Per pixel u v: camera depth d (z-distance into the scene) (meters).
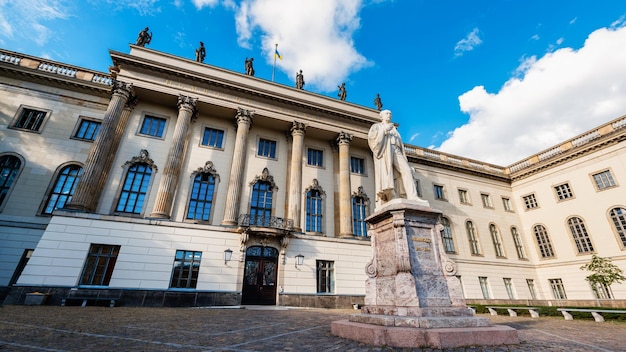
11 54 24.16
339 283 23.08
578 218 31.22
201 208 23.66
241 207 24.67
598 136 30.58
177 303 18.38
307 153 30.09
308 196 27.77
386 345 5.66
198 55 28.30
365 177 31.20
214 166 25.31
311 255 23.17
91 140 24.06
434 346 5.46
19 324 8.16
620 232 27.89
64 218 18.06
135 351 5.44
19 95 23.62
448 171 36.53
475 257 32.62
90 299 16.55
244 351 5.52
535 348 5.75
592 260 26.81
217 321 10.55
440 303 6.76
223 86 26.20
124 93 23.19
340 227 26.56
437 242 7.57
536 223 35.28
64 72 25.28
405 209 7.43
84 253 17.73
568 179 32.69
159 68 24.38
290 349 5.69
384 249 7.74
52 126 23.55
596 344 6.67
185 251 19.97
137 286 18.06
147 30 27.23
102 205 21.11
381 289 7.38
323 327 9.05
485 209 36.12
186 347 5.88
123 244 18.67
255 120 27.88
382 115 9.56
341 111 29.62
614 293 27.27
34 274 16.42
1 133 22.17
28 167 21.95
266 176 26.39
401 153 9.05
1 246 19.55
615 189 28.62
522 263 34.34
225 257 20.30
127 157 23.16
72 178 22.77
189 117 24.58
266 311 15.88
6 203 20.61
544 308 16.55
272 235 22.11
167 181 21.91
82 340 6.39
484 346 5.68
